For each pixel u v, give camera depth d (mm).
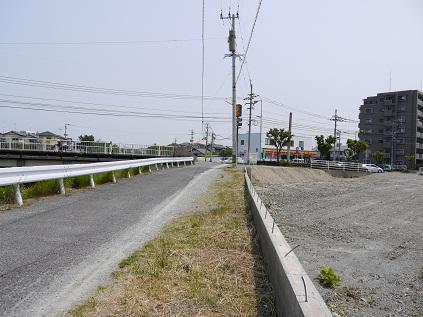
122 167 17156
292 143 85250
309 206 16422
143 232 7324
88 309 4074
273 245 5074
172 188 14305
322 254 8398
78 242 6480
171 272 5227
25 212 8750
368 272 7273
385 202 19438
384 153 90562
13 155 32594
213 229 7711
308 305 3285
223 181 17938
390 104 90312
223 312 4191
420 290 6387
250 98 61344
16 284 4645
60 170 11789
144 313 4051
